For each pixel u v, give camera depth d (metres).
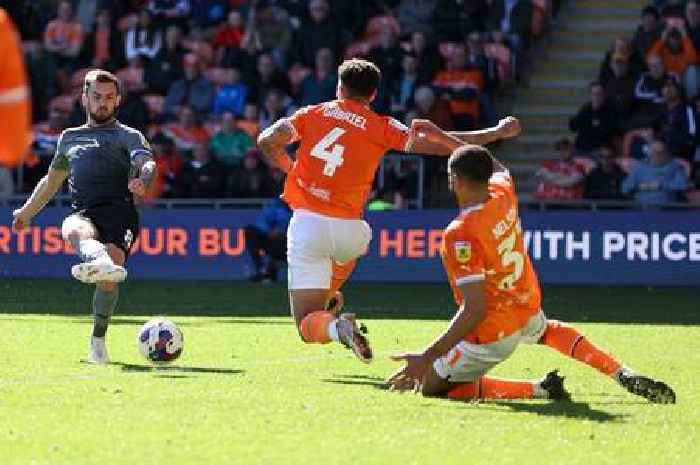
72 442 19.50
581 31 71.12
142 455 18.67
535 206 58.88
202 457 18.59
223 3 69.88
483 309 22.91
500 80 65.56
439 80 64.44
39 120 67.69
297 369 28.20
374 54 65.12
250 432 20.38
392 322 40.88
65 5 69.56
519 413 22.56
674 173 58.91
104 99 29.05
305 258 27.12
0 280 58.19
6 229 60.91
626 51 62.94
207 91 66.25
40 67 68.12
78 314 42.12
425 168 61.28
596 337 37.09
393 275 58.25
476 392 24.14
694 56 64.06
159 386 24.95
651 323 41.50
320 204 27.11
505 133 26.89
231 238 59.34
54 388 24.56
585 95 68.69
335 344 33.44
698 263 56.53
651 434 20.81
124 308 44.69
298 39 67.38
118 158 29.00
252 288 54.56
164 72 67.50
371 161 27.17
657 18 65.19
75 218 28.73
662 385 23.81
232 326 38.44
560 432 20.83
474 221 22.92
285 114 64.38
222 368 28.17
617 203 57.97
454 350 23.84
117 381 25.61
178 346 28.55
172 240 59.91
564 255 57.44
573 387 25.97
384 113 63.88
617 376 24.11
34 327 37.22
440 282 57.91
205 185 61.72
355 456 18.80
